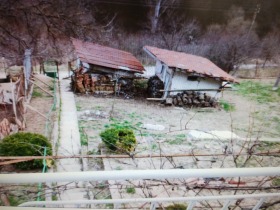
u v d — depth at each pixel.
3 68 17.02
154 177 1.54
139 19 33.69
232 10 37.25
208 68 17.91
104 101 15.54
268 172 1.69
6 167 7.33
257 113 16.38
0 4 6.75
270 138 12.27
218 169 1.64
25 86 13.74
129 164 8.12
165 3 34.00
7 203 4.43
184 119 14.17
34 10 7.46
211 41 30.89
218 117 15.13
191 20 34.88
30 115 11.66
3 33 8.20
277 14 37.78
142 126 12.13
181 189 5.77
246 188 4.19
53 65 22.02
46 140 7.64
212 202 5.34
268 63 30.80
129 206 5.70
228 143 10.73
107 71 16.88
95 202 2.00
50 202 1.99
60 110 12.84
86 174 1.48
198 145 10.30
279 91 21.28
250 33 33.66
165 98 16.48
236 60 27.20
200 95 16.97
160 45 29.30
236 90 21.12
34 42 9.19
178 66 15.84
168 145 10.07
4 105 10.13
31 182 1.42
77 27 8.77
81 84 16.33
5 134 8.31
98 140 10.14
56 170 7.55
